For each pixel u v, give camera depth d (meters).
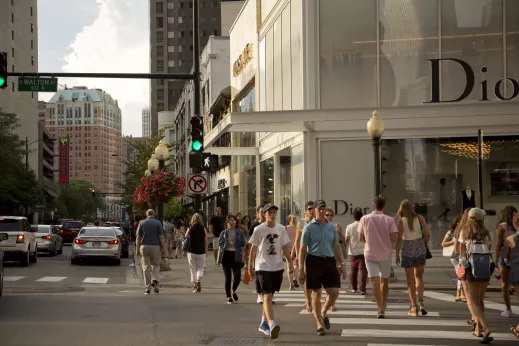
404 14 25.72
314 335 10.98
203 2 152.12
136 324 12.20
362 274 17.50
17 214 84.81
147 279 17.97
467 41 25.30
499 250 12.96
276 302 15.80
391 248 13.02
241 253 15.90
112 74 22.39
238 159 46.22
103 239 31.03
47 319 12.78
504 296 13.18
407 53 25.67
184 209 43.31
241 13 41.53
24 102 123.62
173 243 36.12
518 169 24.33
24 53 124.62
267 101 33.53
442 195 24.75
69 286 20.84
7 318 12.90
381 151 25.16
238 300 16.25
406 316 13.21
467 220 11.17
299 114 24.34
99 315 13.35
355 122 25.23
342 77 26.16
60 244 41.50
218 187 54.03
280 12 30.69
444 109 24.25
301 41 26.84
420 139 24.80
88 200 178.88
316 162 25.59
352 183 25.38
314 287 11.09
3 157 65.19
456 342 10.38
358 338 10.70
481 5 25.25
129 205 68.38
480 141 19.38
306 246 11.19
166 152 29.72
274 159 32.53
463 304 15.25
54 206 135.50
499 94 25.02
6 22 118.88
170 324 12.20
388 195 25.11
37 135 129.50
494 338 10.78
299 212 27.45
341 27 26.20
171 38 152.12
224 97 50.16
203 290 19.20
